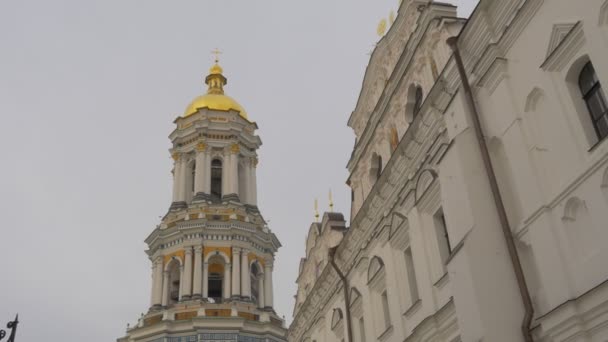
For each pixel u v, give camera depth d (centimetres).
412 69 2017
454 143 1502
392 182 2061
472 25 1563
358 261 2347
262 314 4438
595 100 1199
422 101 1955
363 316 2280
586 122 1210
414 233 1878
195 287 4334
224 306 4306
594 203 1147
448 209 1498
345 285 2455
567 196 1209
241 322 4206
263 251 4819
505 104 1413
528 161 1324
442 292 1694
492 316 1271
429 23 1880
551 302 1212
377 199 2170
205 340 4106
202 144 4947
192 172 5012
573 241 1192
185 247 4491
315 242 3078
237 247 4578
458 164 1472
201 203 4681
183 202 4781
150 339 4134
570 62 1241
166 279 4466
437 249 1753
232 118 5153
